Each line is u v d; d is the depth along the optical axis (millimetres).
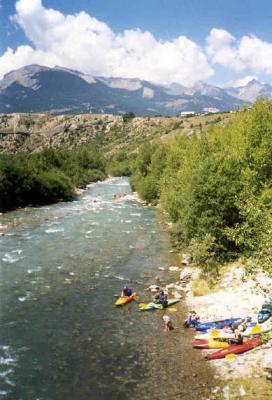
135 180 120812
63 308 35781
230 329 29219
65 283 42094
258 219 27031
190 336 29875
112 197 114500
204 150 60375
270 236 21562
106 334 30672
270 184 42281
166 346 28516
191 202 45969
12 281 42656
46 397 22891
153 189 96188
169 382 23953
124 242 58531
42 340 29844
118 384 24016
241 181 44625
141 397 22594
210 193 44438
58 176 114688
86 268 46906
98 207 93750
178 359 26625
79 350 28297
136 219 76750
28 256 51719
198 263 43625
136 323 32500
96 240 59812
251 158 46469
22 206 97312
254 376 23750
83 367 26016
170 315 33719
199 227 45031
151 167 100188
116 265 47906
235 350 26719
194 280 40781
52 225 71500
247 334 28453
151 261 49312
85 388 23703
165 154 98312
